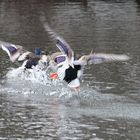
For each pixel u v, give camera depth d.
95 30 28.08
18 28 28.72
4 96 15.88
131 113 14.16
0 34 26.69
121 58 15.26
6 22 30.94
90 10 36.75
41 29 28.17
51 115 14.01
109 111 14.36
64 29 28.27
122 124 13.30
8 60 20.62
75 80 15.85
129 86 16.86
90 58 15.46
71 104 15.06
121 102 15.16
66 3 40.69
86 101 15.31
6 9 37.16
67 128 13.04
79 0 42.19
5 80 17.62
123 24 30.44
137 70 18.98
